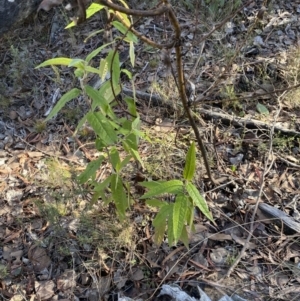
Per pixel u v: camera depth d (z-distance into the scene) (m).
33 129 3.18
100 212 2.55
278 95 3.08
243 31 3.54
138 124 2.15
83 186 2.67
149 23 3.60
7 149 3.08
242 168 2.76
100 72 1.98
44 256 2.49
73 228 2.54
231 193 2.64
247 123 2.96
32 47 3.68
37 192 2.77
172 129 2.98
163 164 2.75
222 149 2.86
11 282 2.41
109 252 2.44
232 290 2.25
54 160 2.79
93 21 3.74
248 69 3.29
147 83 3.27
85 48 3.58
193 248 2.42
